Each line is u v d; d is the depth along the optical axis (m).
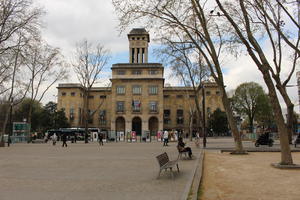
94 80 44.12
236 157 17.92
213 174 11.29
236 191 8.13
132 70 84.06
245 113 77.06
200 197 7.41
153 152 23.06
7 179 10.33
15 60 33.62
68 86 92.50
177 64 36.31
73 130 61.53
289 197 7.38
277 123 13.45
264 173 11.35
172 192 7.94
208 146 30.61
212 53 20.61
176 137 51.78
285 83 22.06
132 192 8.02
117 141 51.81
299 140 27.19
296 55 21.30
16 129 47.28
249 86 75.62
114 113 82.88
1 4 28.25
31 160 16.92
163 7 18.72
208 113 85.50
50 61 44.81
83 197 7.47
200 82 34.44
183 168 12.90
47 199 7.28
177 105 91.12
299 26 14.64
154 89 82.81
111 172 11.97
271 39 19.27
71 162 15.80
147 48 86.81
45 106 102.88
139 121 85.88
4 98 65.88
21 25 29.16
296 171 11.83
